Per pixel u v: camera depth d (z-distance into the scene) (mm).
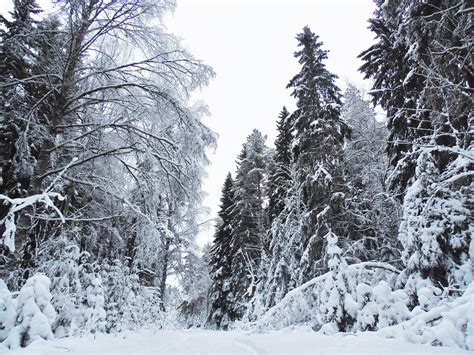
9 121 9898
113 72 10602
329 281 6910
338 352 3812
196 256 14938
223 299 23078
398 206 11250
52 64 10336
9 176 9930
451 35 7844
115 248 12328
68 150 10852
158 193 10609
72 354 3973
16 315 4672
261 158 25141
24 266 9984
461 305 4203
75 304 7871
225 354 3973
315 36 14156
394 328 4797
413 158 9141
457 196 6539
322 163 12047
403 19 8922
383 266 7500
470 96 6809
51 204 5875
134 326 10430
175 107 10211
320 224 11297
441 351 3613
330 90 13406
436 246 6094
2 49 9867
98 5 9930
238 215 23047
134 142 9977
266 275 16922
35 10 12398
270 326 8094
